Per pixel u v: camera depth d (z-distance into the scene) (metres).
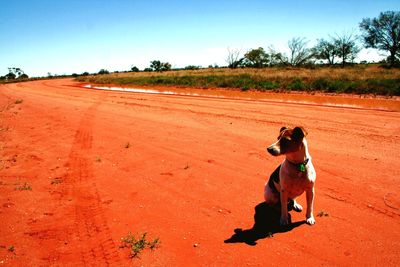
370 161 7.00
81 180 6.68
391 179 5.95
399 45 56.81
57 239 4.40
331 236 4.19
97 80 50.72
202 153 8.14
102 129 11.62
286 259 3.75
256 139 9.27
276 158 7.51
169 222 4.76
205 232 4.43
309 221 4.52
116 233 4.50
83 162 7.88
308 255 3.81
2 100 25.50
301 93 22.61
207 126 11.45
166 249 4.04
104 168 7.38
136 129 11.38
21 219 5.00
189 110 15.38
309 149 8.11
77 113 15.73
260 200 5.39
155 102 19.09
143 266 3.72
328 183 5.91
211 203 5.35
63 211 5.26
